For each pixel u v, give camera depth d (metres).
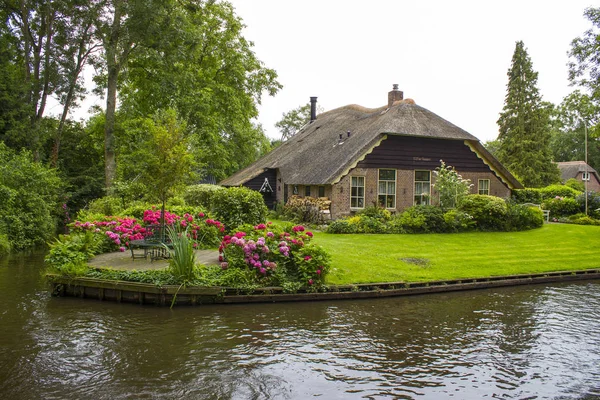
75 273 10.94
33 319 9.20
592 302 11.58
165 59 25.88
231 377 6.72
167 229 12.23
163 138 12.11
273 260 11.56
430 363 7.50
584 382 6.89
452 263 14.36
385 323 9.56
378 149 22.77
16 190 20.48
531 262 15.20
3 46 25.94
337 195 22.03
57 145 29.72
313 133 32.50
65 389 6.20
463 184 22.06
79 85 29.02
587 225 23.64
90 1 24.34
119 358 7.31
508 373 7.18
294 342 8.27
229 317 9.62
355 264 13.29
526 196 30.03
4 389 6.16
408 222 19.80
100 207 21.22
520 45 44.03
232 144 36.59
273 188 30.22
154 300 10.34
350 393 6.35
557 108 64.88
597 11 21.94
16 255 17.84
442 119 25.11
